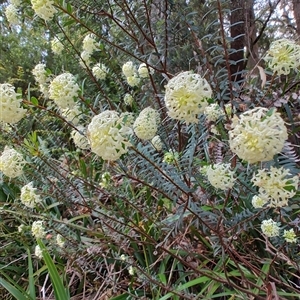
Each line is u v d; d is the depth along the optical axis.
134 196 0.63
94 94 0.74
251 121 0.27
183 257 0.62
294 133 0.58
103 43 0.74
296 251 0.56
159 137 0.57
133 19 0.58
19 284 0.74
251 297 0.52
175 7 0.61
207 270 0.59
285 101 0.50
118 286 0.63
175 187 0.48
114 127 0.32
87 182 0.58
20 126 0.70
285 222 0.49
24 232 0.72
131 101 0.74
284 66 0.38
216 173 0.40
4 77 1.22
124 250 0.64
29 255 0.66
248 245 0.61
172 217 0.53
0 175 0.67
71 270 0.66
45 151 0.63
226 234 0.51
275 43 0.38
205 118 0.51
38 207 0.71
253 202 0.45
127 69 0.68
